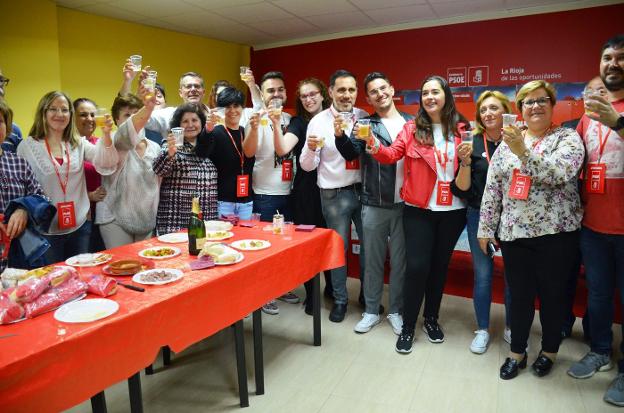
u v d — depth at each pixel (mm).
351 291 3789
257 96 3301
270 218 3275
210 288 1790
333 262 2709
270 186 3238
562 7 5406
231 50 7664
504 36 5781
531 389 2287
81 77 5422
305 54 7336
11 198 2137
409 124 2688
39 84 4770
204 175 2748
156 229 2797
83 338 1318
